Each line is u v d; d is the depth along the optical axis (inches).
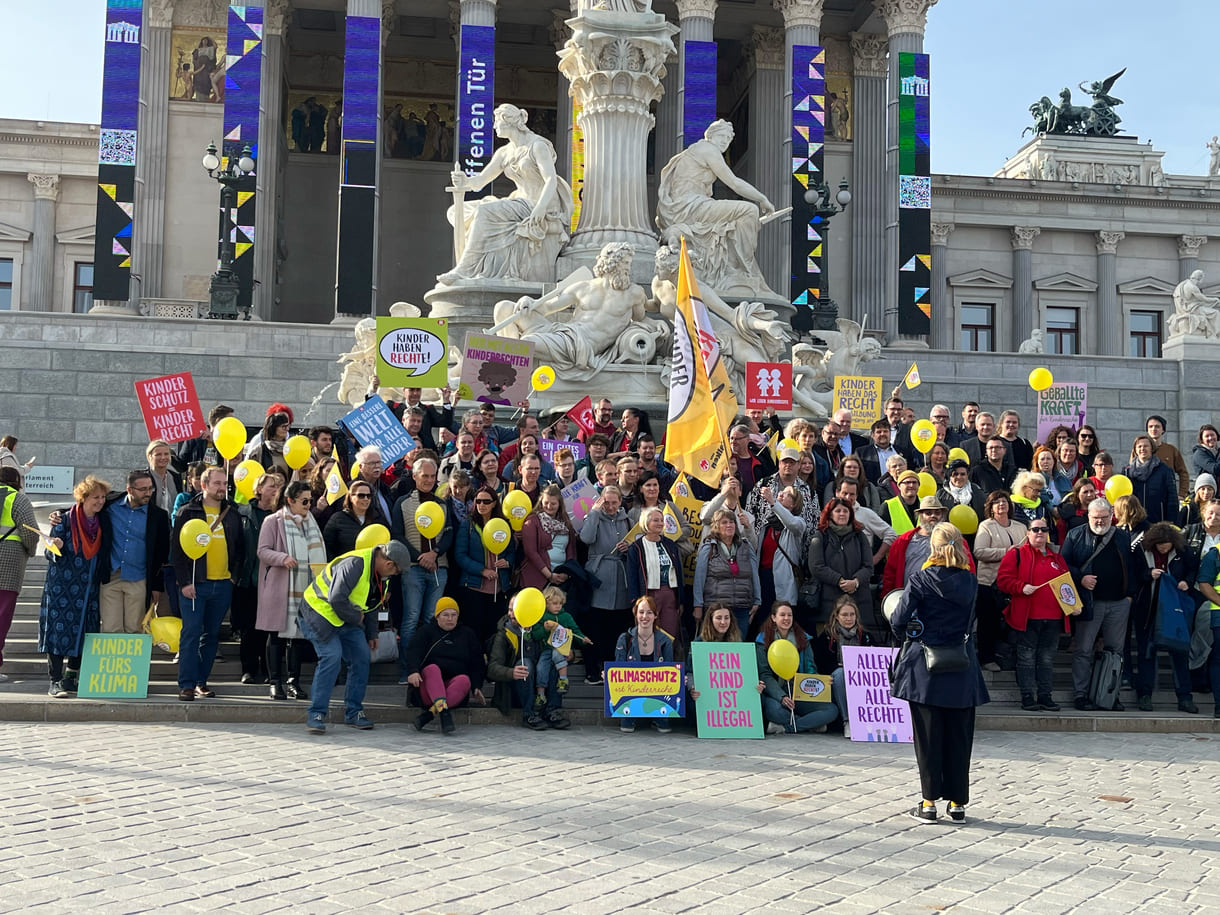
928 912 283.1
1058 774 452.8
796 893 295.6
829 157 2372.0
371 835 339.3
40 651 570.9
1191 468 1501.0
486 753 466.3
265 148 2149.4
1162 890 305.0
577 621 578.6
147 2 2140.7
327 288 2417.6
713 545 556.7
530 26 2522.1
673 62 2285.9
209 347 1501.0
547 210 1053.2
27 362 1451.8
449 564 562.9
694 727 547.8
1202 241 2618.1
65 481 1434.5
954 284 2566.4
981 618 604.1
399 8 2354.8
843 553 567.2
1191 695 616.7
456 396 743.1
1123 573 583.2
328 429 644.1
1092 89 2817.4
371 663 577.9
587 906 281.6
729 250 1091.9
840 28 2401.6
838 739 525.7
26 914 268.1
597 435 648.4
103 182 1813.5
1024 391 1643.7
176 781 401.7
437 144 2522.1
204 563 535.2
